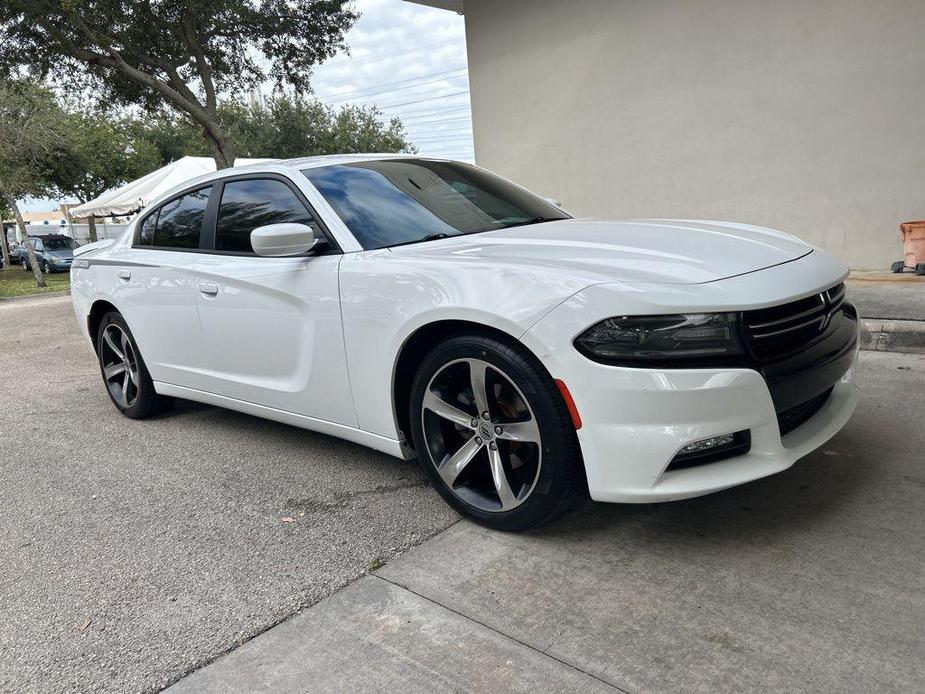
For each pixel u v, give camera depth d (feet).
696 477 7.31
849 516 8.52
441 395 8.91
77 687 6.38
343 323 9.64
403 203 10.78
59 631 7.28
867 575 7.26
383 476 10.87
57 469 12.29
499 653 6.45
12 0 33.14
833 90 24.70
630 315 7.14
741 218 27.53
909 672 5.83
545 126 31.83
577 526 8.75
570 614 6.97
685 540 8.23
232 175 12.19
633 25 28.40
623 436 7.23
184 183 13.35
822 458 10.28
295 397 10.73
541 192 32.58
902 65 23.35
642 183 29.60
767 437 7.45
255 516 9.76
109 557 8.83
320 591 7.70
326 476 11.04
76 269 15.74
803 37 24.88
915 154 23.72
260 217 11.25
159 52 41.55
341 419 10.21
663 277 7.52
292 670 6.42
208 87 41.27
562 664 6.25
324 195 10.52
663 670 6.07
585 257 8.25
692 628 6.61
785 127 25.89
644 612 6.91
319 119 134.31
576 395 7.38
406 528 9.05
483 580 7.70
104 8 36.37
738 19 26.02
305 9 43.34
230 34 43.37
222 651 6.77
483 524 8.84
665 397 7.06
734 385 7.12
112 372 15.38
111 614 7.53
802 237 26.40
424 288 8.61
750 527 8.43
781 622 6.61
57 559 8.87
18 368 22.56
